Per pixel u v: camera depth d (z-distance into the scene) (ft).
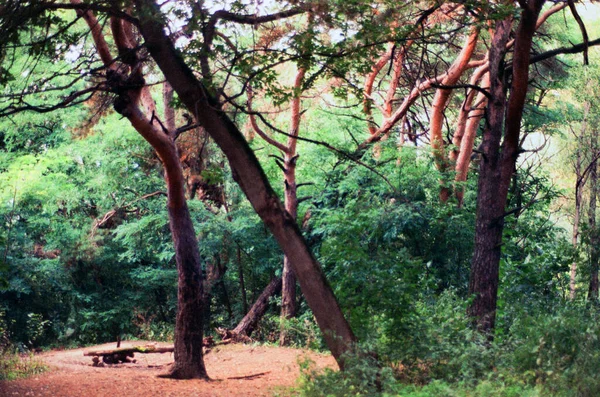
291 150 77.30
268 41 41.73
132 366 60.54
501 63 46.21
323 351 60.23
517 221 75.00
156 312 102.78
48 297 94.22
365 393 30.96
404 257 41.39
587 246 57.82
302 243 36.99
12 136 93.76
